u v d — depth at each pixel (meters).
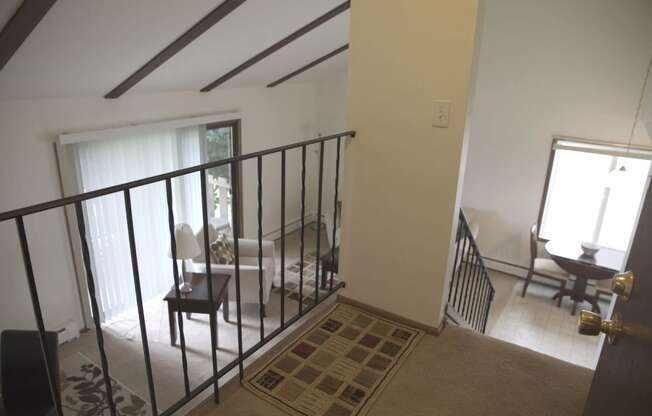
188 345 4.11
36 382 2.56
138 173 4.34
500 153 5.82
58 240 3.78
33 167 3.49
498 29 5.40
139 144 4.30
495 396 1.72
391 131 1.99
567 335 4.99
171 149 4.65
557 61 5.16
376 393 1.71
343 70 6.63
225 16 3.27
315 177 7.34
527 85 5.41
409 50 1.85
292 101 6.49
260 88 5.81
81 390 3.48
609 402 0.89
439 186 1.93
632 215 5.29
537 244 5.88
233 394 1.68
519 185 5.80
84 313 4.12
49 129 3.54
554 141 5.42
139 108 4.25
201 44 3.63
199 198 5.11
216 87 4.92
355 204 2.19
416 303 2.12
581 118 5.20
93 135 3.78
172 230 1.36
